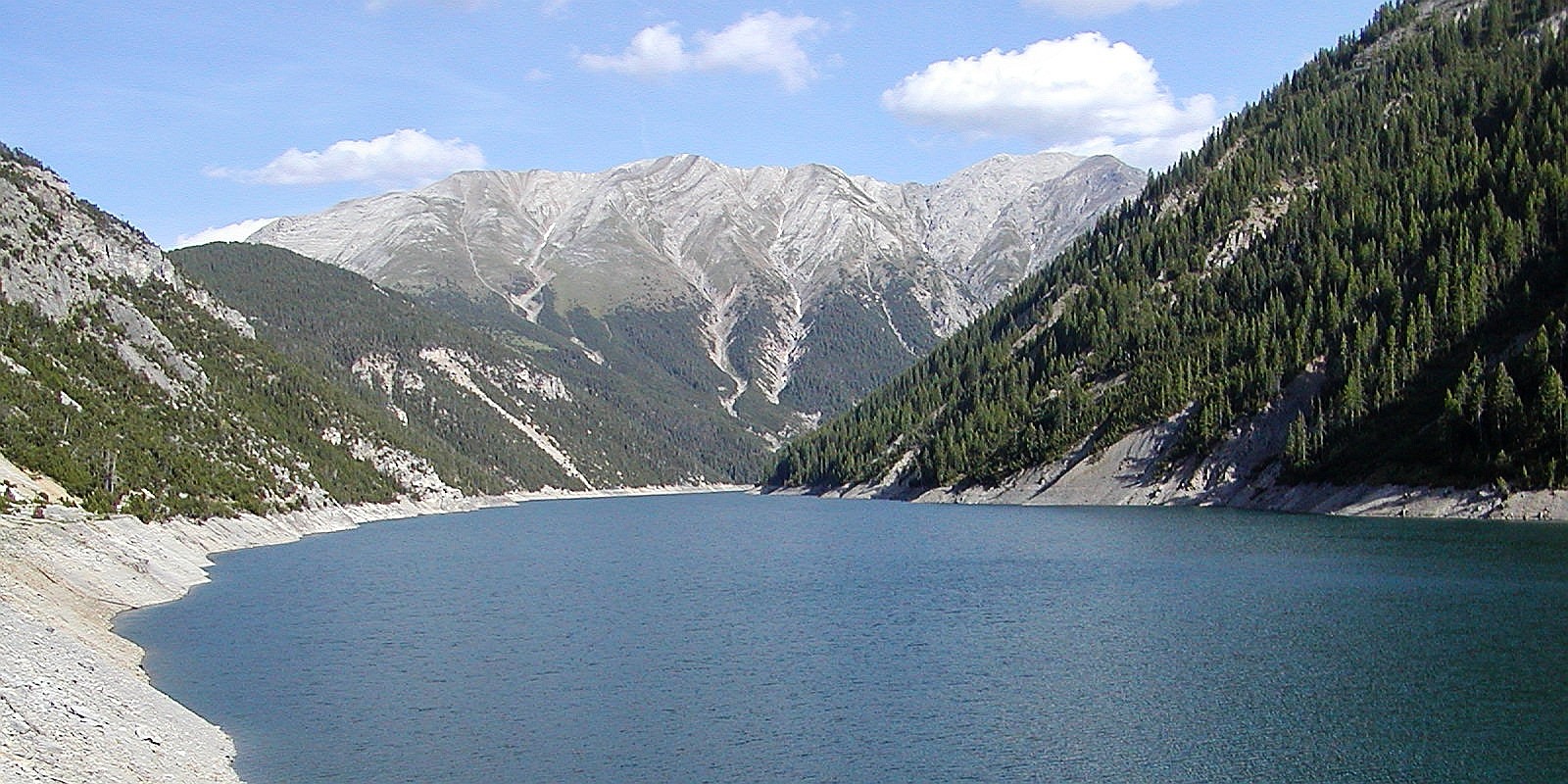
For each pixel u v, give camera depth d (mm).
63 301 177500
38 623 64500
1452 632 77125
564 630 87188
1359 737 55281
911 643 80062
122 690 56875
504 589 112125
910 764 52906
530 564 138625
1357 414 185500
